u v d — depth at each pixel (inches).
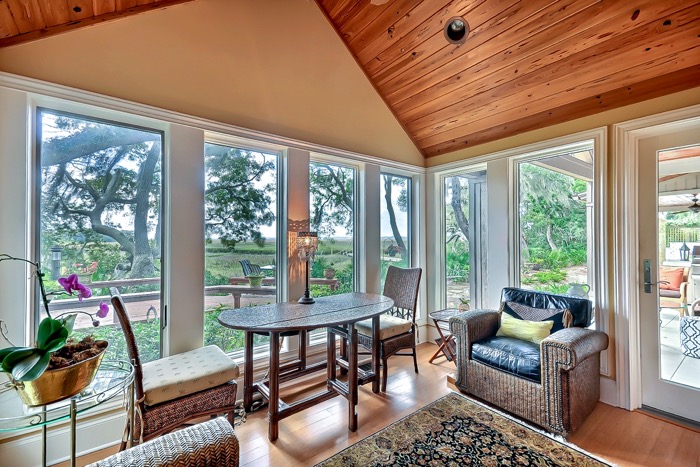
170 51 84.7
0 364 40.3
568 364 75.2
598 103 95.7
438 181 153.6
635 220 92.1
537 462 67.6
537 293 105.0
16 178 66.5
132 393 57.8
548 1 79.4
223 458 38.3
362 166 130.6
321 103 115.7
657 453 71.6
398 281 127.0
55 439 68.9
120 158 81.4
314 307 93.1
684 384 85.1
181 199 86.6
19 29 65.2
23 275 66.9
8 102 65.5
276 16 104.6
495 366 89.8
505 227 121.9
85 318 76.4
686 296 85.4
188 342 87.4
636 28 76.1
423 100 125.6
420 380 109.4
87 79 73.0
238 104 96.5
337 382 89.3
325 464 68.1
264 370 102.2
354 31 114.9
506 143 122.7
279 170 110.0
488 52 97.0
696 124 82.5
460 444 73.8
